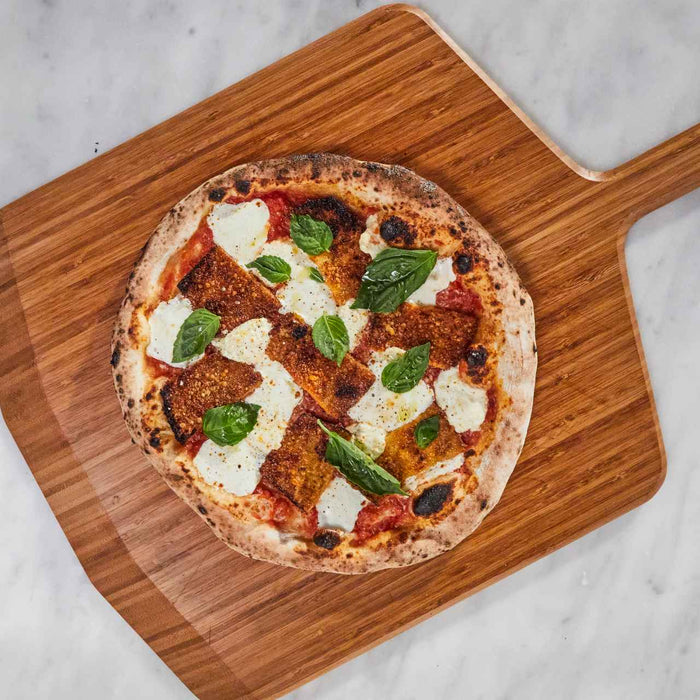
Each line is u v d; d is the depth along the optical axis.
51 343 0.92
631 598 0.96
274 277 0.87
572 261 0.91
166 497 0.93
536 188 0.91
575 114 0.94
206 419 0.87
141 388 0.89
